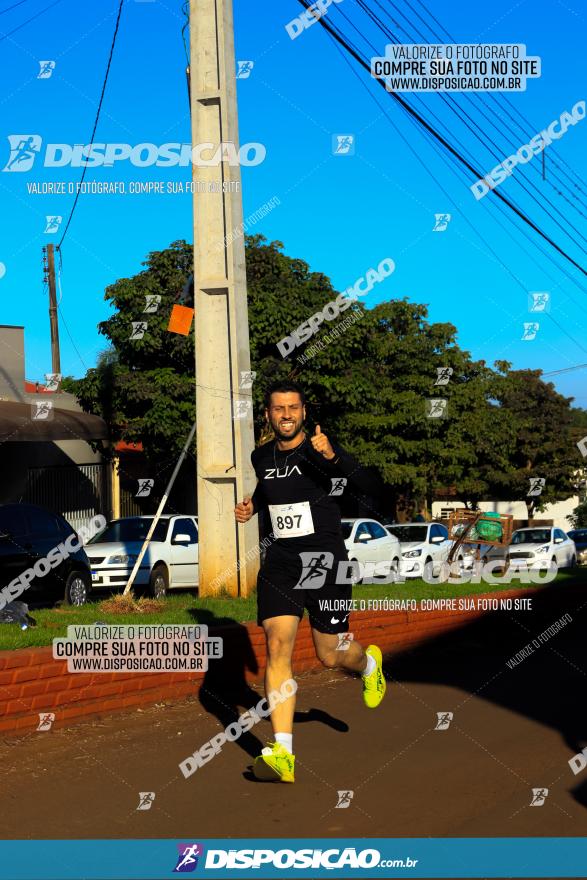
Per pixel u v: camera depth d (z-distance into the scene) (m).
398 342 30.58
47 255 30.53
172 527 19.28
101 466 26.20
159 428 24.47
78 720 6.98
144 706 7.56
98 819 4.98
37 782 5.58
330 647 5.92
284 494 5.68
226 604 10.63
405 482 30.11
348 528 21.02
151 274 24.66
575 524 52.53
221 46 11.84
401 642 11.06
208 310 11.87
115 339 24.95
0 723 6.44
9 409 21.25
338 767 6.01
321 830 4.86
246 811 5.13
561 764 6.11
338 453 5.59
